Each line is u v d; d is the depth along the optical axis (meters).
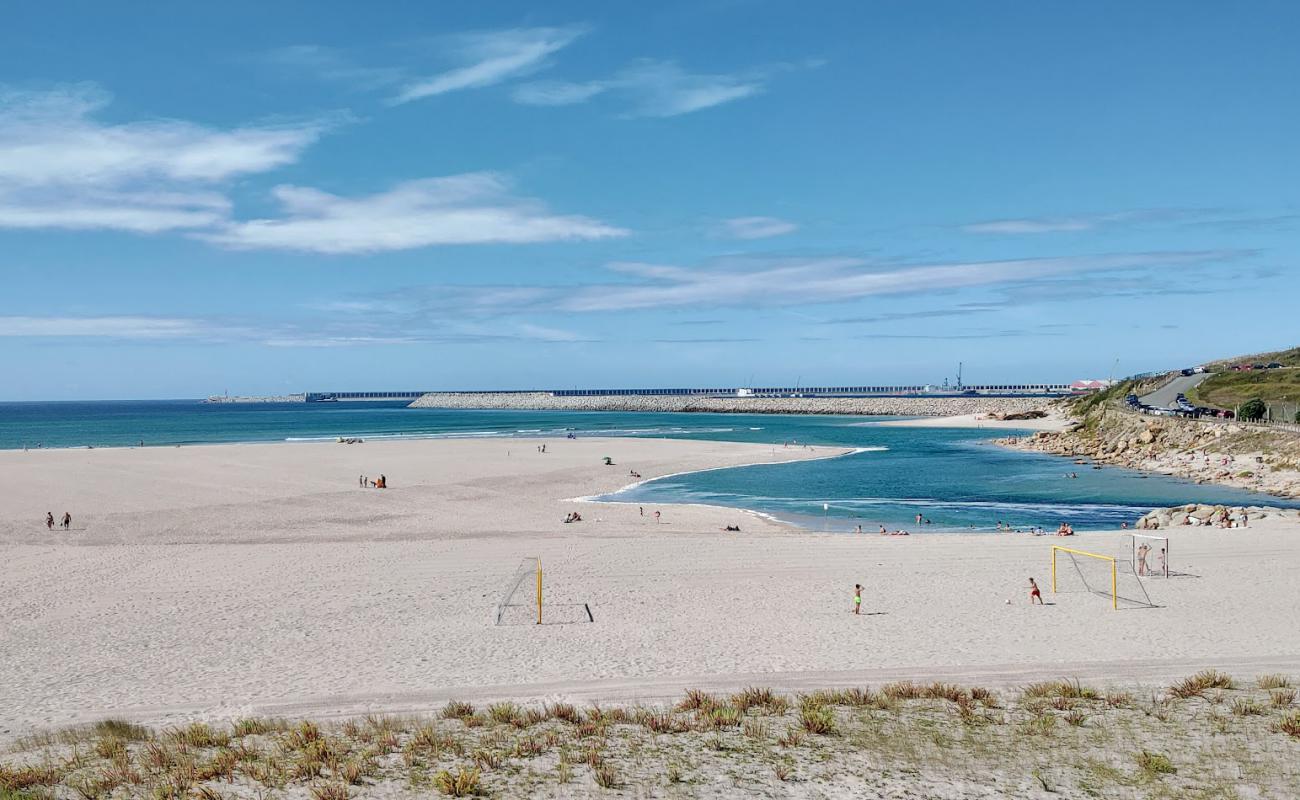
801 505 60.09
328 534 45.25
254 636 25.53
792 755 14.34
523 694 19.42
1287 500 60.22
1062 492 66.75
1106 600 29.94
